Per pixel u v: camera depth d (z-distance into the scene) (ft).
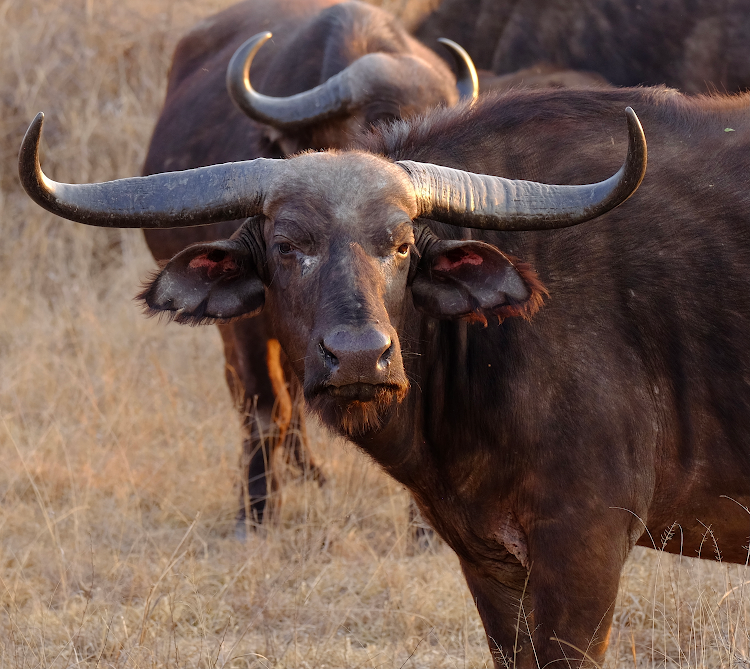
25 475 76.38
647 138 45.75
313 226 40.50
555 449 42.47
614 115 46.68
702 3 105.19
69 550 64.85
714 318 43.37
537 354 42.91
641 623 56.70
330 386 38.09
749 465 43.86
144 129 135.64
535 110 47.19
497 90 51.44
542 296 43.37
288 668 53.11
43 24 146.51
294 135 78.48
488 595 49.16
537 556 43.11
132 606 58.75
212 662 51.31
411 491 48.26
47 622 56.13
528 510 43.47
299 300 40.73
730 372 43.34
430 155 46.80
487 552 47.44
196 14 156.04
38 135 39.22
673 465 44.47
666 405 43.86
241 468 76.59
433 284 44.04
